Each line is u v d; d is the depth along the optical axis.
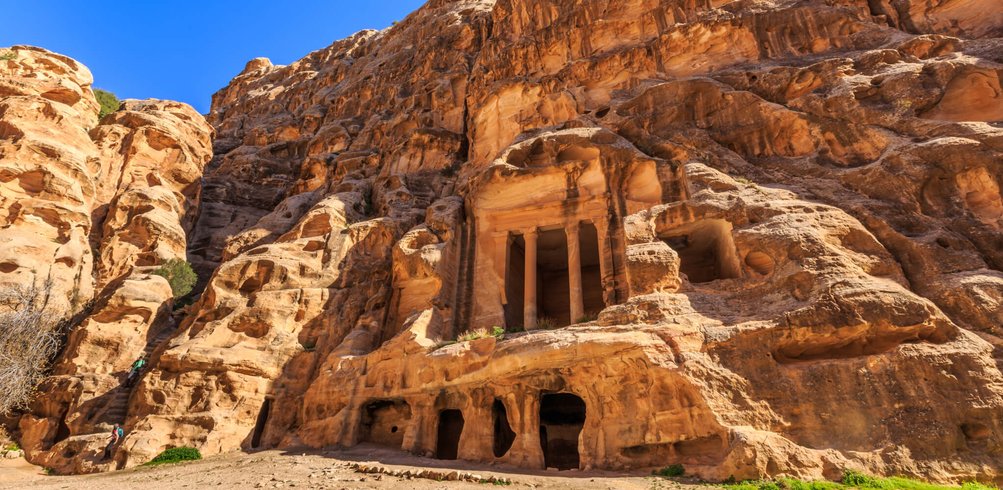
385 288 28.66
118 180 41.72
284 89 75.62
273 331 26.17
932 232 16.95
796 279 15.93
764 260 17.95
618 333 16.25
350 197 36.62
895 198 18.38
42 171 33.59
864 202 18.42
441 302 25.58
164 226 37.88
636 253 19.42
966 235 16.89
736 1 31.75
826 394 13.70
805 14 28.78
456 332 25.59
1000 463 11.78
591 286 32.81
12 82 38.72
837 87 23.19
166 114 48.16
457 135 41.91
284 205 41.12
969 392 12.62
